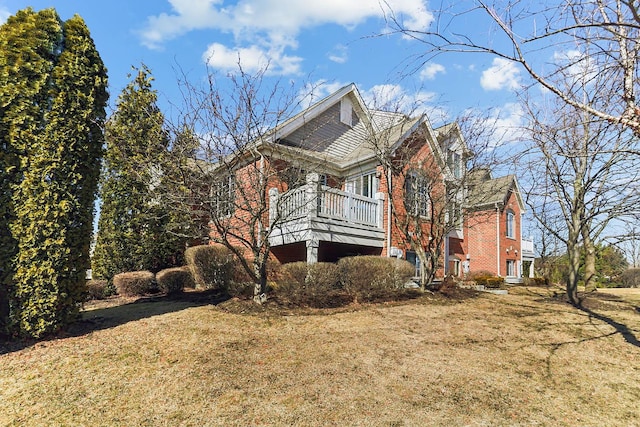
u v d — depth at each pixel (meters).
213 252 11.55
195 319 8.08
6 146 6.69
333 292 10.17
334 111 16.47
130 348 6.50
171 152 8.99
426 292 12.26
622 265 28.03
